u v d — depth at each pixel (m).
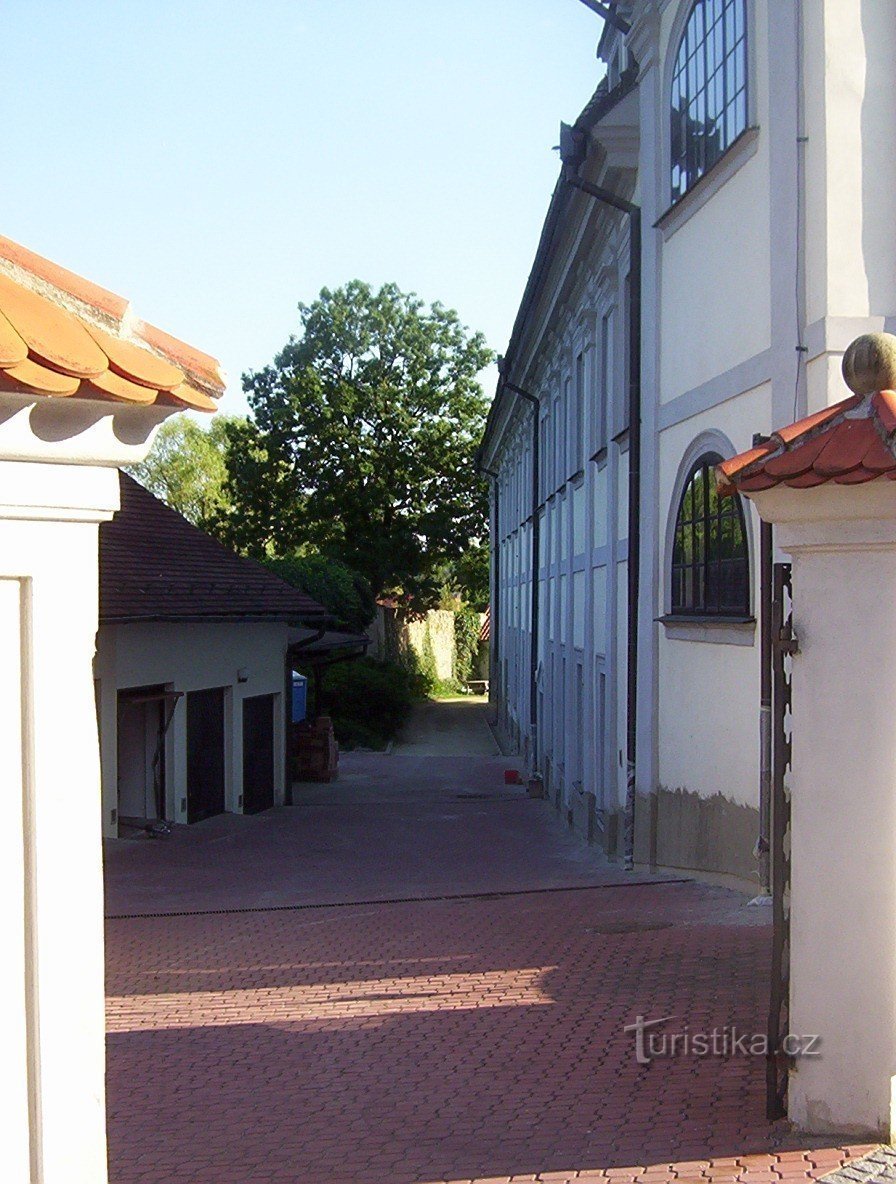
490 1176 4.89
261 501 50.91
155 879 14.51
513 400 30.44
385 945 9.73
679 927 9.44
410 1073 6.37
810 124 9.30
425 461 51.50
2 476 3.22
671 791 12.91
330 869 15.18
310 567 42.66
